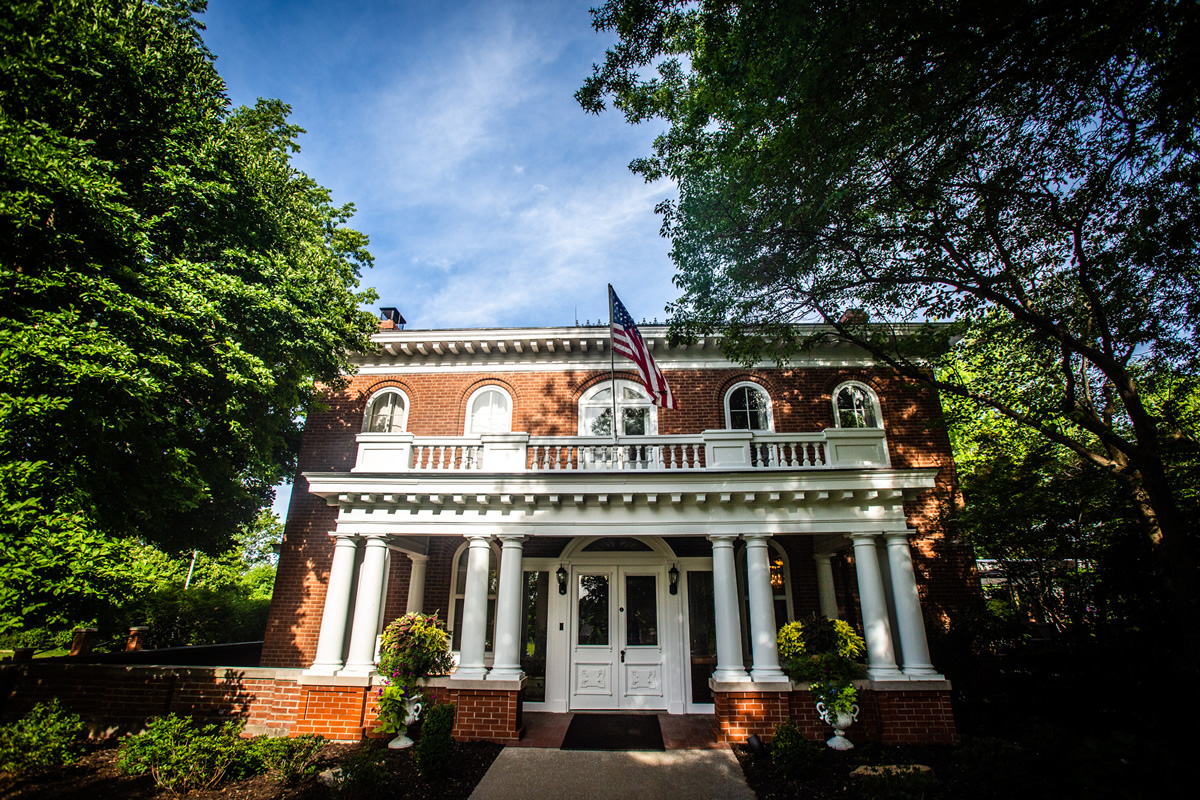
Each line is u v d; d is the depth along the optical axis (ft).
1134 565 35.12
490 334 48.83
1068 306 37.11
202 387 33.12
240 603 75.66
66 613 27.61
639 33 27.40
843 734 29.78
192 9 34.12
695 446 36.35
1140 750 20.47
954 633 36.81
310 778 25.43
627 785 25.34
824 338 42.55
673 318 39.93
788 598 41.52
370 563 34.22
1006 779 22.00
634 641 39.47
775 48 22.89
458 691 31.19
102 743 31.32
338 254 45.47
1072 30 20.67
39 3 24.99
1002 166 30.78
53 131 23.90
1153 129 23.88
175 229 31.45
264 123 40.63
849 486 33.14
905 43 21.15
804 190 28.91
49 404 22.41
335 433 48.73
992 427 55.06
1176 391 37.88
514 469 35.50
